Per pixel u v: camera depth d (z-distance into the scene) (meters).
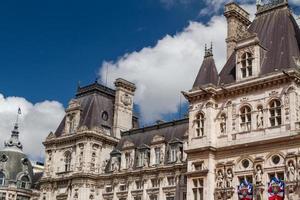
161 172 83.12
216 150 65.94
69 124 101.56
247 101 65.38
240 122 65.38
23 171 113.00
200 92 69.06
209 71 71.69
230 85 67.12
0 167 110.88
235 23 80.44
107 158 97.00
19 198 109.44
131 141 94.12
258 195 59.88
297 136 58.34
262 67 66.88
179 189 79.62
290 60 64.50
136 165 89.19
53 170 98.94
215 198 63.69
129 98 105.94
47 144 102.19
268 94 63.44
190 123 69.56
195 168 66.75
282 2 73.62
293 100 60.62
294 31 70.12
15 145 116.56
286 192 57.66
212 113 67.75
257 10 76.75
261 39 71.25
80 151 95.31
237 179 62.84
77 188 92.06
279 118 62.00
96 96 103.06
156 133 91.38
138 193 85.44
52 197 96.88
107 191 91.56
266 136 61.72
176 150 83.75
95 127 96.31
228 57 77.88
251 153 62.50
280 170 59.16
